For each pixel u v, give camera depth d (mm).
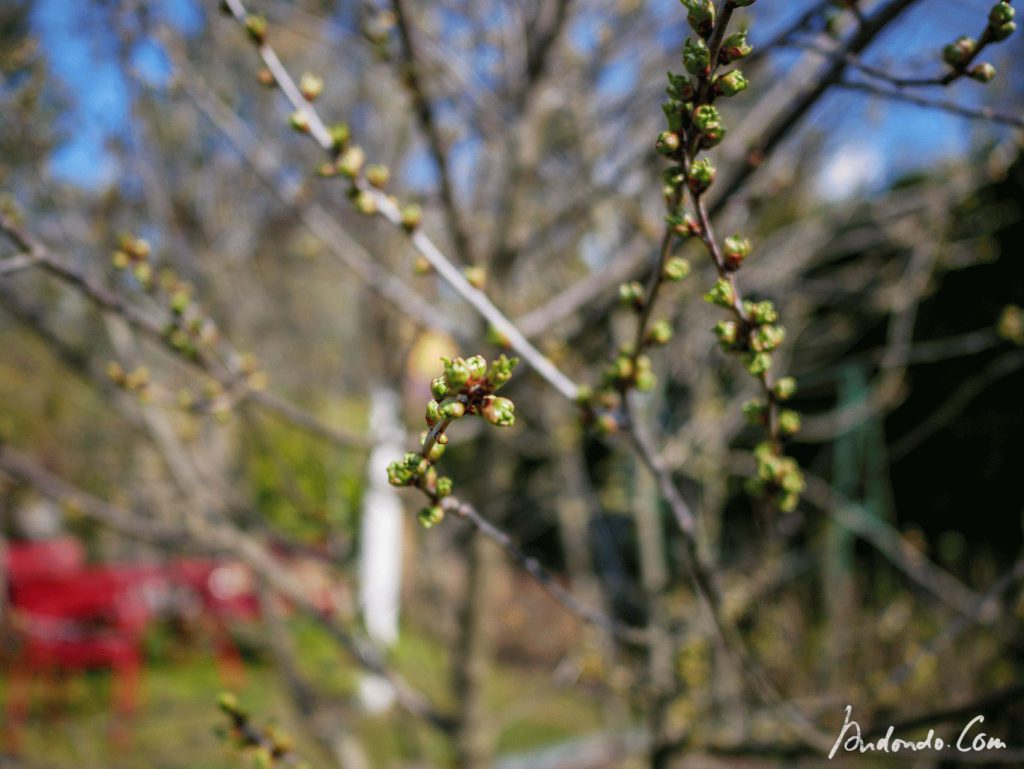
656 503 4113
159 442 3117
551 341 2664
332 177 1743
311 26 3152
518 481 5957
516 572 8117
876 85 1673
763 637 4930
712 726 3371
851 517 4648
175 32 3047
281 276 4578
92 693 6090
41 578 6215
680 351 4164
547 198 3916
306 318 4746
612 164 3420
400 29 2188
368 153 3740
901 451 4844
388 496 3541
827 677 4414
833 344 5773
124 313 1924
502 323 1756
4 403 4152
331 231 3084
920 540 5391
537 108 3096
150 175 3277
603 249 3604
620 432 1689
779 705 1892
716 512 4703
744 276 3816
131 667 6188
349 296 4879
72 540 6910
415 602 5391
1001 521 6594
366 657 2963
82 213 3158
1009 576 2340
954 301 6500
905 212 4617
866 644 4703
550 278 4242
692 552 1690
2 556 5500
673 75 1124
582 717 6188
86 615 6402
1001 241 5879
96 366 2867
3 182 2787
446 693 5059
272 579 2945
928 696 4230
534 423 4820
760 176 3365
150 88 2916
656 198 3406
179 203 3709
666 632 3646
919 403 6934
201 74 3510
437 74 3051
